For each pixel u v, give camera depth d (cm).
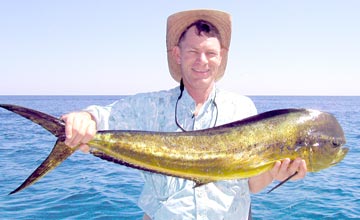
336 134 105
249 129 101
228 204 101
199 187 100
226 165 99
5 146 555
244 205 105
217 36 103
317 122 104
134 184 305
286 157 101
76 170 365
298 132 102
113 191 283
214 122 105
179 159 98
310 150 102
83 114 96
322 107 2417
